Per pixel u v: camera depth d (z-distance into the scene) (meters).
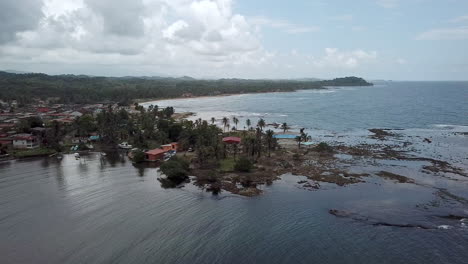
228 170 122.69
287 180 114.06
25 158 142.88
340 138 193.62
